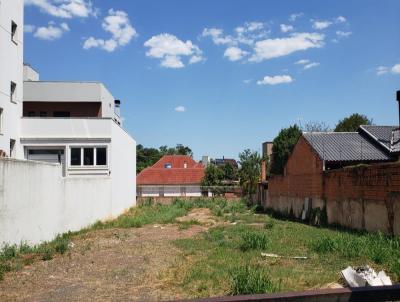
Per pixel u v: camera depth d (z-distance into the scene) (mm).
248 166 55531
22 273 10156
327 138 25812
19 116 25109
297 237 15391
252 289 7344
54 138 25656
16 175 12898
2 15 22312
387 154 23344
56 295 8242
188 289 8320
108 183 25297
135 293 8242
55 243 14703
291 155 28422
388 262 9648
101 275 9875
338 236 14125
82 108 34312
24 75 35844
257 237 13258
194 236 17031
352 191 18578
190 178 67062
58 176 16844
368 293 4684
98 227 21328
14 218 12766
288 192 29047
